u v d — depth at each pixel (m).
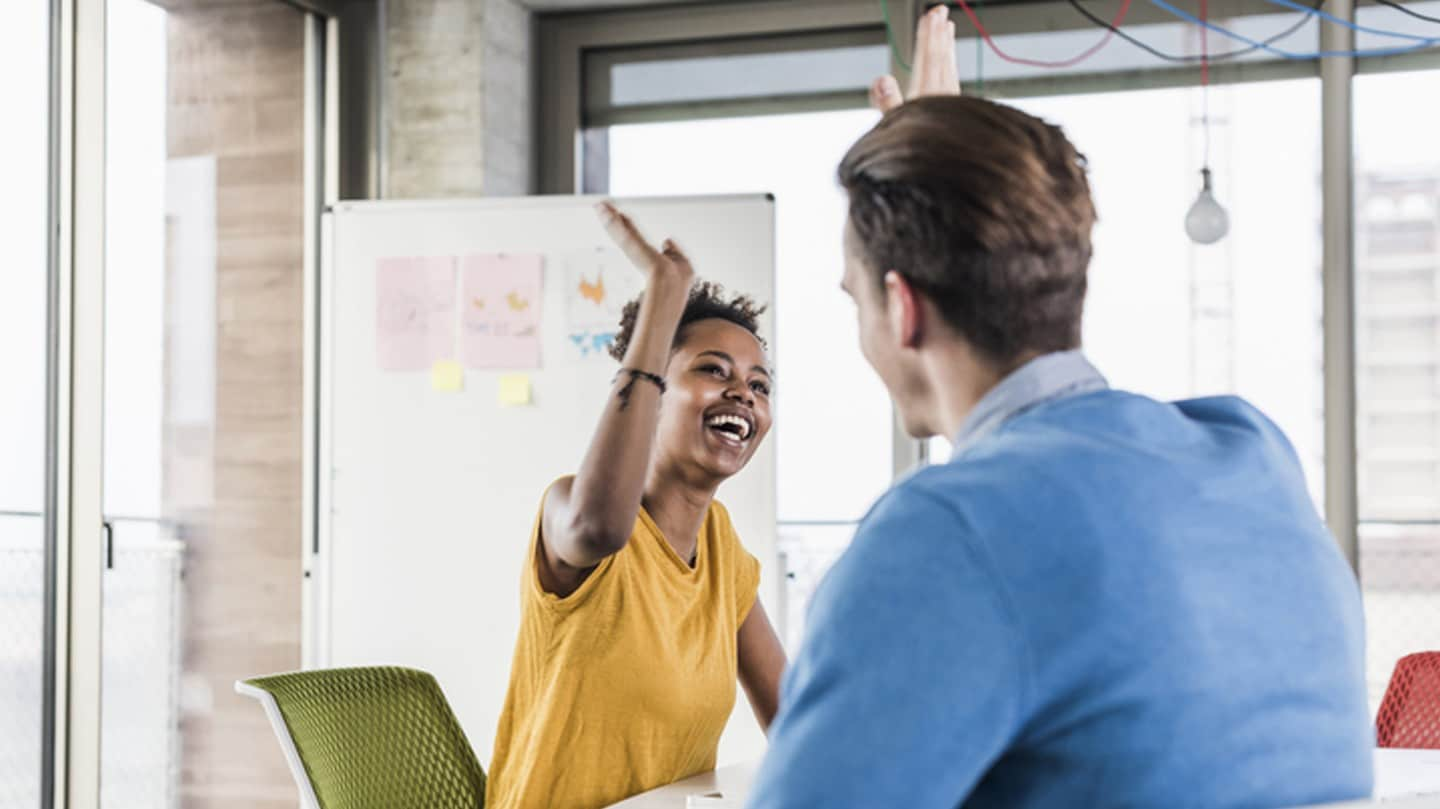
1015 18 4.64
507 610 4.01
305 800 2.52
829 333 4.76
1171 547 0.79
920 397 0.91
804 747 0.74
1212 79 4.48
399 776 2.69
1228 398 0.96
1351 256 4.31
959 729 0.73
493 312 4.07
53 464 3.61
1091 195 0.88
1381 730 3.24
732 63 4.95
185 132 4.10
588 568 2.44
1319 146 4.41
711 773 2.49
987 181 0.84
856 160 0.89
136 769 3.91
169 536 4.01
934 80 1.22
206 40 4.18
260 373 4.35
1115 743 0.76
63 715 3.59
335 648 4.09
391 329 4.12
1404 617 4.28
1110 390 0.88
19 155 3.53
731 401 2.77
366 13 4.73
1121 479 0.80
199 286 4.14
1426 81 4.29
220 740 4.16
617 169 5.04
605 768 2.41
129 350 3.89
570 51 5.05
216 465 4.18
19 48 3.53
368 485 4.10
